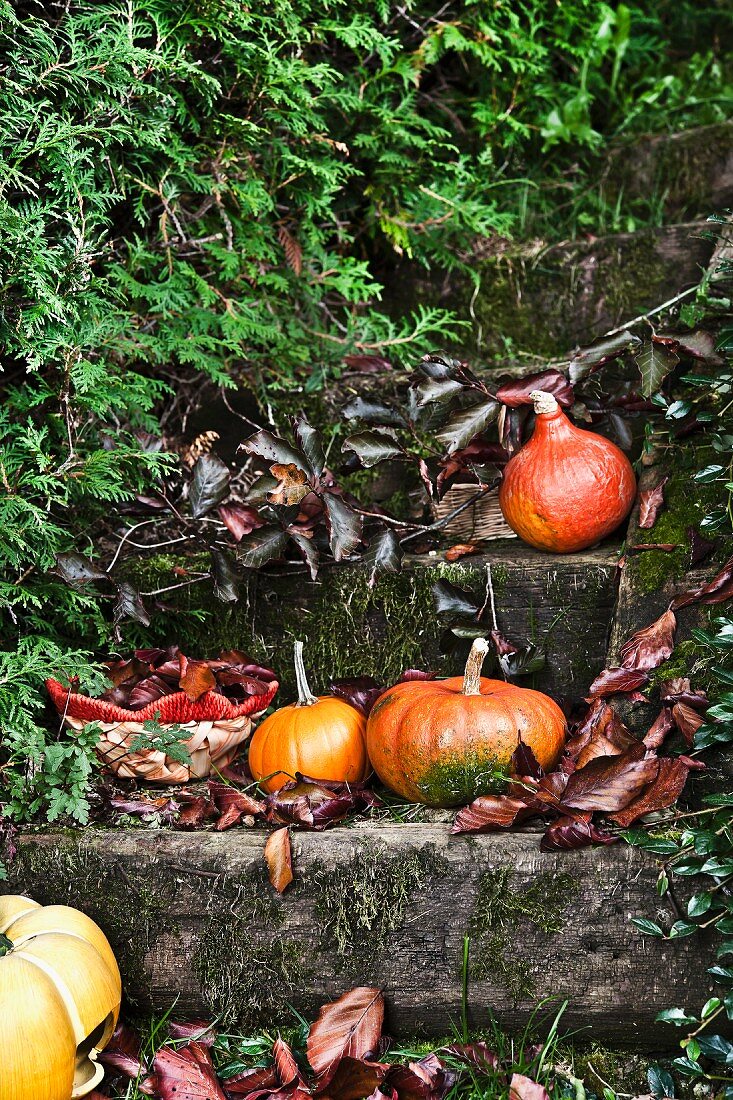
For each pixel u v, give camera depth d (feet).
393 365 10.71
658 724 6.79
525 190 11.80
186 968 6.63
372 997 6.41
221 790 7.04
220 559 8.20
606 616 8.02
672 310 9.68
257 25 9.48
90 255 7.86
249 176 9.63
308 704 7.61
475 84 12.23
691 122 12.46
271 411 10.00
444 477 8.68
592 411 8.61
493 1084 6.01
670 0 14.07
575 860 6.31
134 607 8.07
